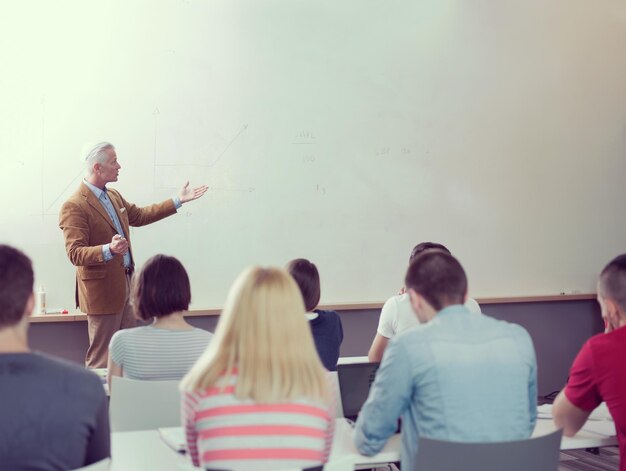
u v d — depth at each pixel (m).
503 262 5.38
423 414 1.95
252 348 1.64
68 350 4.48
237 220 4.76
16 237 4.36
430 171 5.17
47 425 1.57
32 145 4.37
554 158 5.48
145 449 2.08
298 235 4.89
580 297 5.54
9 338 1.60
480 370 1.95
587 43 5.54
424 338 1.96
